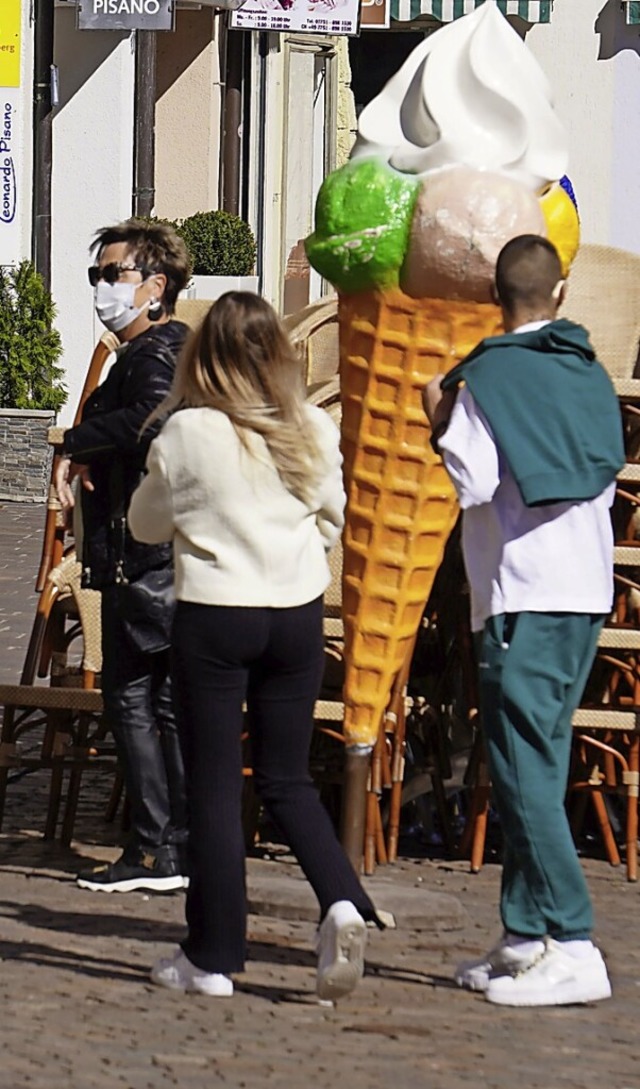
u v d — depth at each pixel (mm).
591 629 10266
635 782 13516
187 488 9945
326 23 40781
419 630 13977
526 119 11797
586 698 14312
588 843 14531
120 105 35844
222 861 10164
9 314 31688
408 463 11867
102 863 13469
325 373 16812
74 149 36031
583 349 10156
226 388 9938
